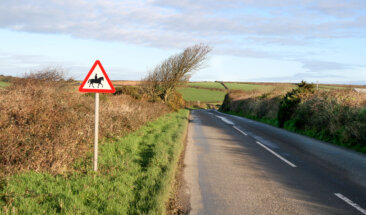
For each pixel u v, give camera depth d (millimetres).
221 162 7461
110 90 5656
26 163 5066
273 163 7371
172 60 30031
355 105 11320
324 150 9406
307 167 6922
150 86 27859
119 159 6516
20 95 6812
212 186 5336
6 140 5047
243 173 6316
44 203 3783
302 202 4488
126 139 9094
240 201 4531
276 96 24750
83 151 6570
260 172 6410
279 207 4277
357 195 4820
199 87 98312
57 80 11383
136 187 4738
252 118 27828
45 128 5977
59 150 5484
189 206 4312
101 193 4277
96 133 5574
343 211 4125
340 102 12242
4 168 4758
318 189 5156
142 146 8492
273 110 22516
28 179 4629
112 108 10836
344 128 10844
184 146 10086
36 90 8016
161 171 5754
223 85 100062
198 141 11383
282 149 9578
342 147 10062
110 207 3766
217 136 13102
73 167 5750
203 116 30750
